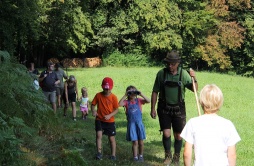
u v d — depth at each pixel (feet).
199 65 190.90
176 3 174.29
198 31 176.76
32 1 104.27
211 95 15.16
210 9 176.35
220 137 14.99
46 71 48.32
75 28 151.64
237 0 180.34
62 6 145.38
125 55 178.60
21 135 26.73
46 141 28.45
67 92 51.85
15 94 28.63
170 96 28.07
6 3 97.25
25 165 22.58
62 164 24.35
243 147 39.93
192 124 15.35
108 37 171.53
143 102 31.04
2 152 21.52
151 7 168.86
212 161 14.83
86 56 185.47
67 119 50.08
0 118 22.20
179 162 29.48
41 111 30.42
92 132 40.73
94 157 29.68
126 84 94.63
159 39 172.96
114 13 172.96
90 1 173.47
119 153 32.22
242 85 102.01
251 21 182.50
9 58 29.35
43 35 144.46
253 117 62.44
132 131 30.14
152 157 31.91
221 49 181.37
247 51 186.80
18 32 105.50
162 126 28.68
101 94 30.22
